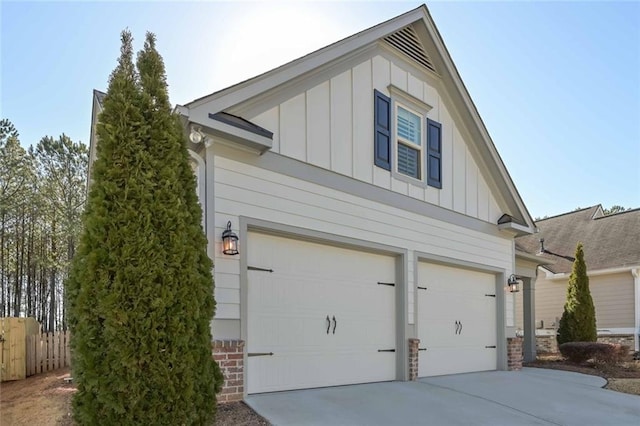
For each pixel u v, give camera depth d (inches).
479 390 276.5
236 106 227.5
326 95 275.1
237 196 224.2
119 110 149.2
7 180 726.5
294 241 250.4
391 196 307.4
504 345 388.5
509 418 218.4
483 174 397.4
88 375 132.8
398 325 299.6
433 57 357.7
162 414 137.9
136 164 146.3
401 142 326.6
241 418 182.5
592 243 667.4
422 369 313.3
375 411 208.8
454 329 347.6
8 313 775.1
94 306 135.3
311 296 253.1
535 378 341.4
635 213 681.6
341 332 265.6
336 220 268.8
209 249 209.3
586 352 426.0
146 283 139.4
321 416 192.5
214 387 156.3
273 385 228.2
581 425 215.2
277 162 243.6
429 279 332.2
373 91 307.7
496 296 397.1
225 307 211.5
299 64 253.8
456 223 359.9
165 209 147.8
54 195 798.5
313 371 247.4
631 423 221.8
